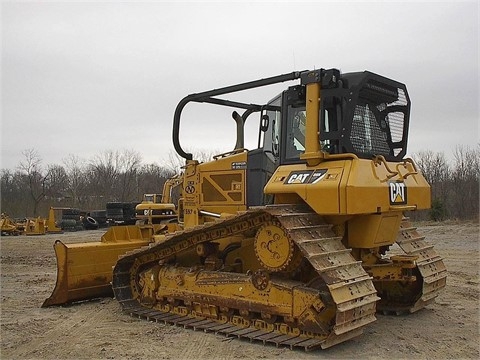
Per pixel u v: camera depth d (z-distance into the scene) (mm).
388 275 6988
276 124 7672
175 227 10219
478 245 17359
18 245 20672
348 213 5926
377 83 6992
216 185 8359
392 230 7023
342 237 6613
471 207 33219
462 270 12086
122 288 8500
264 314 6625
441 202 30266
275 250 6371
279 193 6625
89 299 9078
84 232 29656
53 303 8562
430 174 37219
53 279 11609
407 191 6883
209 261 7637
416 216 30859
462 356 5875
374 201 6195
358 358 5781
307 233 6098
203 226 7141
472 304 8492
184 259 8203
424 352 6008
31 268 13570
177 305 7852
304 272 6691
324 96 6629
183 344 6410
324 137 6562
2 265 14203
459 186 35469
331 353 5957
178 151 8695
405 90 7574
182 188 9297
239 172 8117
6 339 6711
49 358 5945
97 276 8930
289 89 7012
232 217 6676
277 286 6473
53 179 53125
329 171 6305
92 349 6250
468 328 7043
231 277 7051
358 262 6184
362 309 5867
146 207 12109
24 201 51062
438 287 7922
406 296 7879
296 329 6332
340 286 5641
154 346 6348
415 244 8000
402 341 6434
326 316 6117
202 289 7398
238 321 7004
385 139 7324
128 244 9367
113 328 7238
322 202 6141
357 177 6051
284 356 5848
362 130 6910
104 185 52531
